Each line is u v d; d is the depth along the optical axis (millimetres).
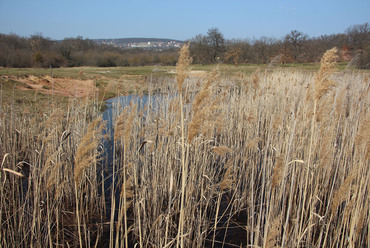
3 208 5066
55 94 16438
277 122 4848
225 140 7656
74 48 50438
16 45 42406
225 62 29656
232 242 5035
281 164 3129
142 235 5016
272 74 11352
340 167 5168
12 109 8242
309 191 5016
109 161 8070
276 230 2926
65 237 4984
